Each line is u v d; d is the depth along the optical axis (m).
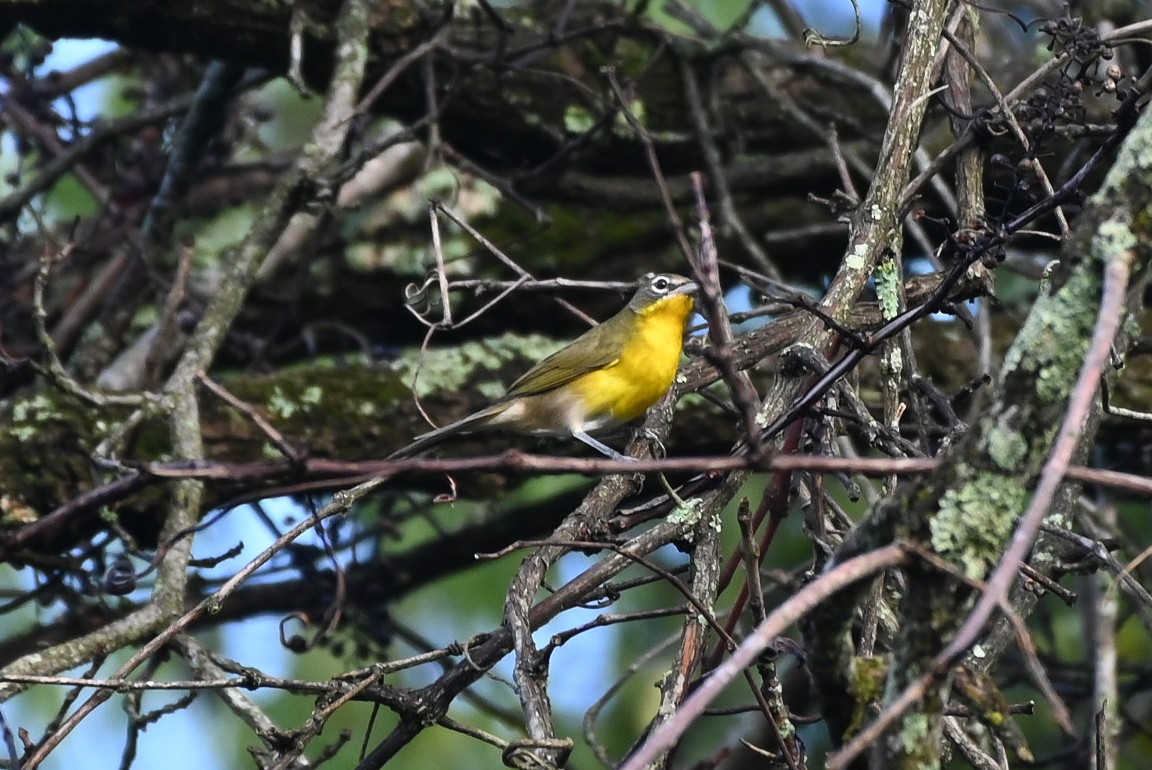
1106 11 12.58
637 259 14.68
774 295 8.51
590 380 10.91
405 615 14.31
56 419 10.70
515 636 6.88
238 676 8.54
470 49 13.37
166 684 6.93
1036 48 13.72
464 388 11.90
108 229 14.39
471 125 13.79
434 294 14.20
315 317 14.66
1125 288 4.63
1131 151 4.82
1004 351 12.61
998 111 8.28
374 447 11.55
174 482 9.27
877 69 14.92
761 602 6.45
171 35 12.19
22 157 13.95
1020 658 12.21
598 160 14.42
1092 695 10.75
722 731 13.07
